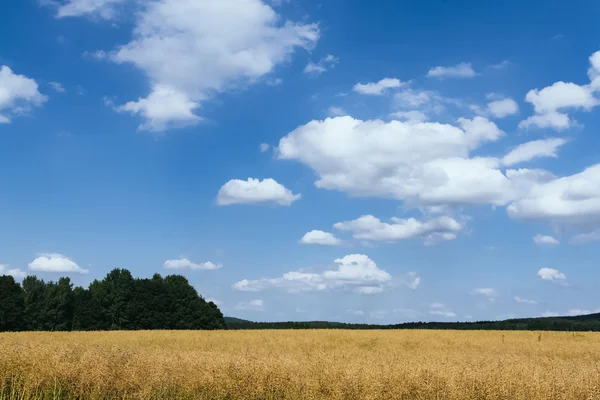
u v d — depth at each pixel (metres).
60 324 85.00
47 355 15.75
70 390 13.54
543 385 12.70
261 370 14.00
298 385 13.12
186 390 13.14
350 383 12.58
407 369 13.40
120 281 91.25
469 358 20.56
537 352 30.02
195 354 17.30
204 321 92.69
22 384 13.64
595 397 12.32
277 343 33.09
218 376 13.68
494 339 40.66
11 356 15.30
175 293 92.69
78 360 15.97
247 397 13.15
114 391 13.68
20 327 80.94
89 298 90.56
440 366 14.40
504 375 13.39
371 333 47.91
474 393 12.33
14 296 80.56
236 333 48.12
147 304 88.75
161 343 33.22
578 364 19.67
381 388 12.29
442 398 12.07
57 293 86.56
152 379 13.47
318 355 18.19
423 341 37.75
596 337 45.28
